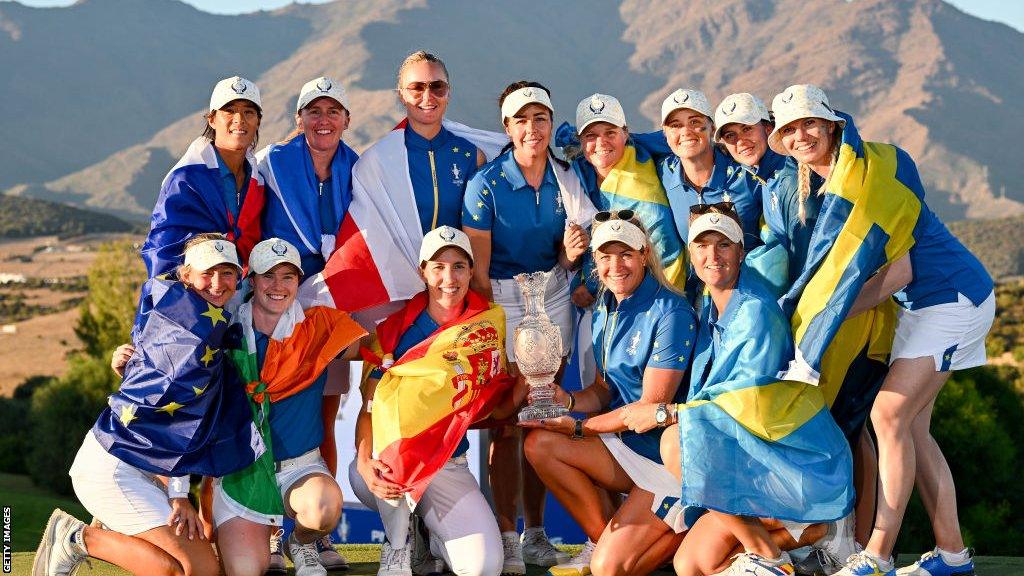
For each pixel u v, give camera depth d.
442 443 5.98
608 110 6.59
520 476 6.72
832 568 5.86
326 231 6.84
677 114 6.41
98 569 6.51
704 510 5.83
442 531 6.02
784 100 5.72
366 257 6.73
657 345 5.90
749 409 5.49
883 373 6.08
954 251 5.77
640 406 5.84
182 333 5.62
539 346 6.06
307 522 5.80
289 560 7.12
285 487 5.93
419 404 6.00
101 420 5.79
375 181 6.86
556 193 6.79
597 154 6.71
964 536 19.91
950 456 21.33
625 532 5.87
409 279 6.82
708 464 5.49
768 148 6.31
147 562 5.68
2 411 44.50
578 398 6.20
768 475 5.45
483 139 7.29
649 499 5.88
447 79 6.90
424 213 6.92
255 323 5.91
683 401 6.04
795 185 6.09
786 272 6.09
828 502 5.41
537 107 6.52
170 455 5.68
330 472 6.34
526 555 6.75
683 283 6.59
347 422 10.32
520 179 6.68
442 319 6.30
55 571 5.74
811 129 5.70
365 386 6.36
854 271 5.49
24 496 28.09
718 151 6.53
